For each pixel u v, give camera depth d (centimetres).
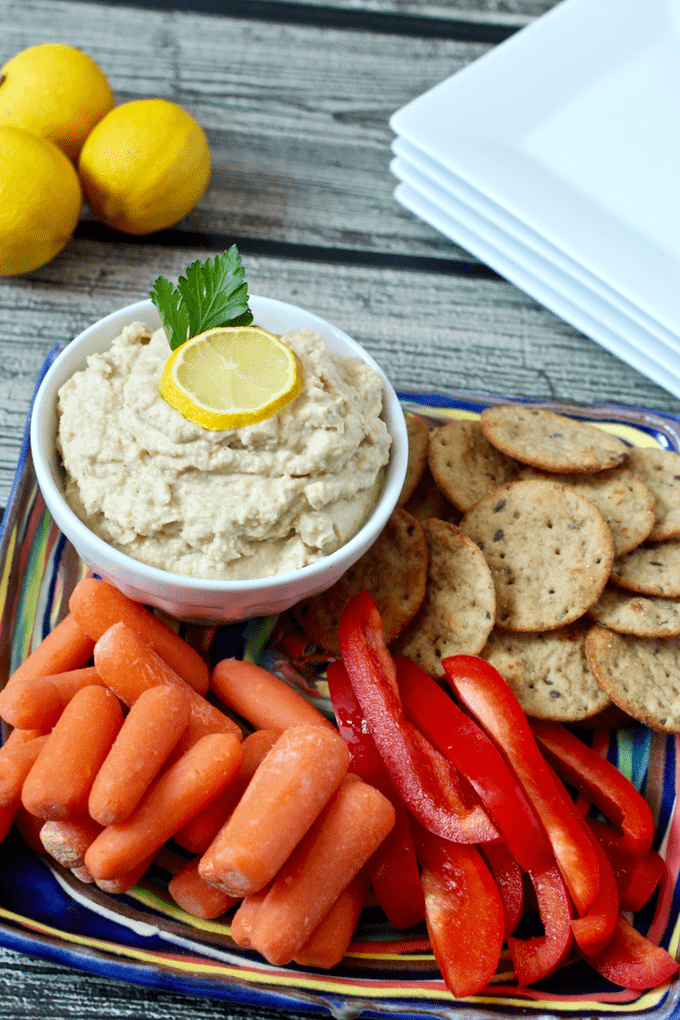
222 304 54
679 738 55
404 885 50
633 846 52
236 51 75
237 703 53
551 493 57
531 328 69
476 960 49
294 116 74
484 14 79
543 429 58
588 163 67
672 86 70
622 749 55
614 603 56
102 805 48
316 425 52
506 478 59
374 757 53
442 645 55
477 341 68
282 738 50
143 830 48
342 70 76
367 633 53
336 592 56
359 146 74
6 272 65
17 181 61
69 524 51
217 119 73
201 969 49
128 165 64
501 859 51
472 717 54
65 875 50
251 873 47
